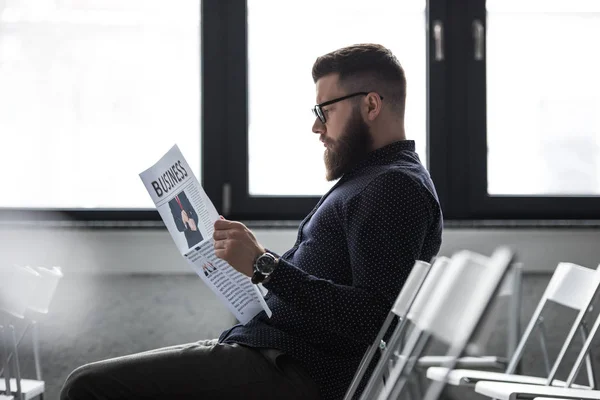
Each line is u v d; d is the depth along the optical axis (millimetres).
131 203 4340
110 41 4340
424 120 4387
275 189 4371
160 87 4363
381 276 2164
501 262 1527
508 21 4391
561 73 4402
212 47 4348
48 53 4312
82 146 4328
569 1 4391
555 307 4262
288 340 2225
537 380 3074
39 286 3143
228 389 2166
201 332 4254
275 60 4375
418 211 2219
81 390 2141
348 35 4383
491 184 4395
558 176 4406
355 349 2244
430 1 4363
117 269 4230
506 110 4395
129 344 4230
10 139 4301
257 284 2166
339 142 2418
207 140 4348
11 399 2994
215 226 2137
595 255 4301
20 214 4266
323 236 2297
